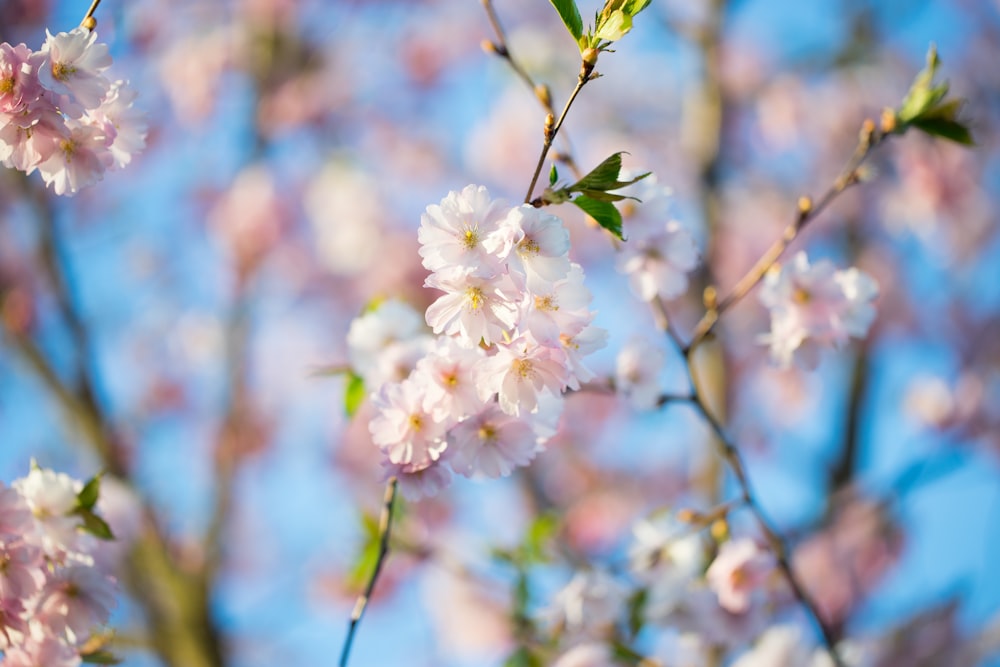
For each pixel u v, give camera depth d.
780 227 7.84
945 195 7.25
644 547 3.14
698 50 6.59
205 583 5.52
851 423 6.28
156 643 5.24
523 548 3.38
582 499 7.09
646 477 7.66
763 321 7.54
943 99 2.65
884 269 7.71
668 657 3.69
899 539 6.32
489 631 6.39
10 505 1.86
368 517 3.34
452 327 1.65
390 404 1.79
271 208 7.62
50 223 5.68
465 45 8.47
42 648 1.94
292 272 8.09
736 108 7.34
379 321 2.55
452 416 1.76
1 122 1.75
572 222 7.65
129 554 5.05
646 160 7.79
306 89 7.52
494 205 1.63
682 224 2.49
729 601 2.90
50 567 1.96
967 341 7.41
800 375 7.86
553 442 6.98
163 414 7.77
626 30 1.63
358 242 8.14
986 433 6.74
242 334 7.05
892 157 7.39
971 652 4.73
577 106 7.85
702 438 5.64
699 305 5.92
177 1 7.10
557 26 8.11
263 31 7.29
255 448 7.42
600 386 2.74
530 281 1.63
